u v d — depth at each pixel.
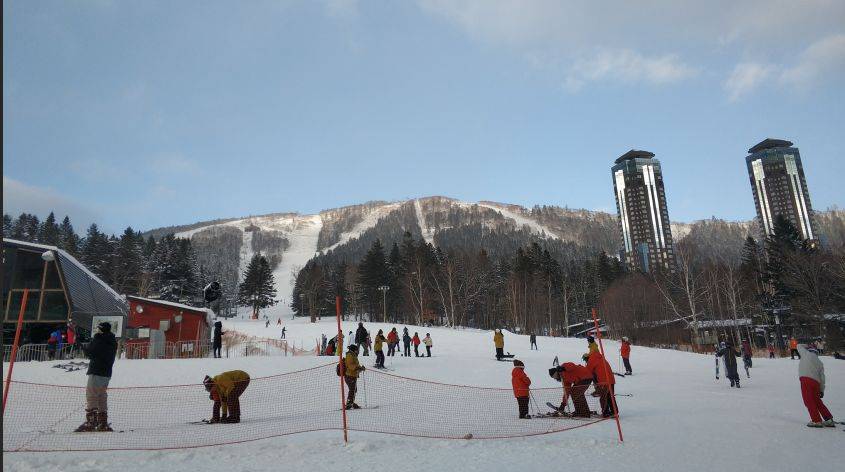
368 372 18.77
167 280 104.12
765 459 7.08
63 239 117.06
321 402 13.56
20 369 16.83
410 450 7.56
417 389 15.81
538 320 89.00
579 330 101.56
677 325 69.06
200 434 9.11
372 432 9.23
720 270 67.88
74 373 16.62
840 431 9.16
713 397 14.91
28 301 32.56
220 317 126.25
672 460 7.02
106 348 9.70
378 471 6.30
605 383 11.16
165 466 6.47
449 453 7.38
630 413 11.83
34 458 6.61
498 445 7.96
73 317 32.97
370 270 101.56
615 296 73.81
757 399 14.36
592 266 120.06
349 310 117.38
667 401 14.01
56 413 11.23
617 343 43.66
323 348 34.62
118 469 6.29
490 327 100.19
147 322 36.03
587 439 8.38
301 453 7.25
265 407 12.87
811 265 53.38
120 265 99.50
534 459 7.05
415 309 88.06
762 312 66.12
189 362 19.94
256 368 19.28
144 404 12.58
